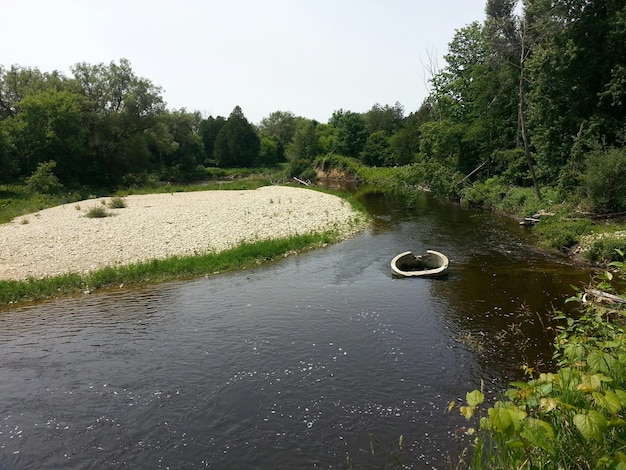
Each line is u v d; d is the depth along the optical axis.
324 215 26.73
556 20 24.27
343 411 6.94
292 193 40.66
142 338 9.97
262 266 16.38
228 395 7.49
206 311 11.63
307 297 12.55
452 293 12.34
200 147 88.88
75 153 46.41
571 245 16.70
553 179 26.78
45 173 40.25
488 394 7.26
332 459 5.88
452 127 37.69
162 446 6.28
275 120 132.75
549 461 3.34
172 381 8.02
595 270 13.84
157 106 56.28
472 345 9.03
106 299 12.97
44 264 16.36
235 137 92.19
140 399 7.47
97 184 50.09
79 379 8.20
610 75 23.89
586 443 3.27
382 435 6.32
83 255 17.48
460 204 32.97
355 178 64.69
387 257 17.08
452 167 36.38
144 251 18.02
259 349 9.20
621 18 22.23
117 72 52.47
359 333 9.88
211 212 28.17
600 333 4.98
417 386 7.60
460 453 5.80
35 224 24.48
